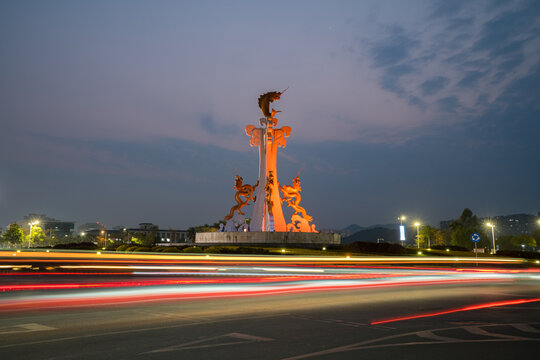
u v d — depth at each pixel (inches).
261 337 357.4
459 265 1678.2
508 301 614.9
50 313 474.0
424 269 1363.2
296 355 297.0
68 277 929.5
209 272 1093.1
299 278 987.3
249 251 1788.9
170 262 1401.3
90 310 497.7
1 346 318.7
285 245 2033.7
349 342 339.6
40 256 1702.8
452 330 392.2
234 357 291.0
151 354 297.9
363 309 524.7
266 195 2169.0
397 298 641.6
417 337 359.9
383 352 306.2
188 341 340.2
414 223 4269.2
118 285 772.6
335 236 2197.3
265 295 663.1
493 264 1840.6
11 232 4724.4
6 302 558.9
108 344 327.6
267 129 2226.9
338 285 843.4
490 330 393.1
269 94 2236.7
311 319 449.1
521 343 337.4
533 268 1688.0
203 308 521.7
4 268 1166.3
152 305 542.3
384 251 2073.1
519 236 5108.3
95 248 2493.8
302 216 2228.1
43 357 287.0
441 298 646.5
